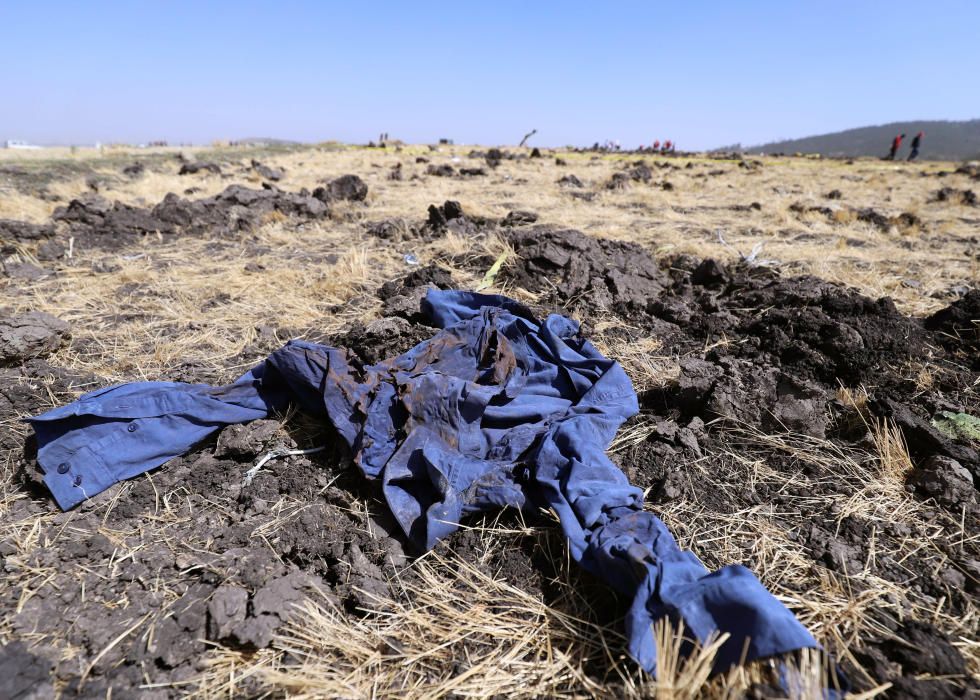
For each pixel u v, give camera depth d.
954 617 2.03
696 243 6.65
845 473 2.75
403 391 2.85
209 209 7.23
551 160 21.67
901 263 6.14
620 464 2.81
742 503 2.59
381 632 1.98
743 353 3.84
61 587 2.10
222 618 1.92
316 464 2.79
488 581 2.19
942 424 3.04
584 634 1.98
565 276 5.01
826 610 2.04
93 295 4.77
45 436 2.60
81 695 1.75
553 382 3.30
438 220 6.85
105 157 16.62
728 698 1.55
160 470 2.71
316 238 6.72
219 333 4.16
